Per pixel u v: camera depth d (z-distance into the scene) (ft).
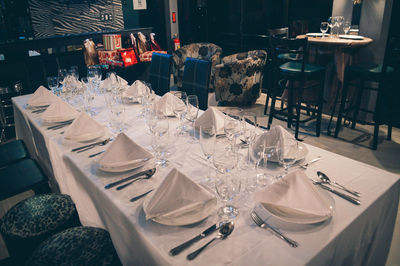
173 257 2.80
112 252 4.02
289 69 10.66
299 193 3.26
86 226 4.80
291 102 12.04
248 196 3.67
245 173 4.15
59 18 15.15
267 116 13.52
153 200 3.29
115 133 5.77
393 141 10.96
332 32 12.93
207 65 8.14
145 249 3.12
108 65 16.06
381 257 4.40
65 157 4.95
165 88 9.54
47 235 4.79
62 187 5.80
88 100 7.43
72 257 3.93
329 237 2.98
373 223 3.76
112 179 4.17
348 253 3.43
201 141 4.33
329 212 3.08
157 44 18.48
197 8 20.24
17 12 13.47
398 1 9.04
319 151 4.75
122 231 3.64
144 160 4.37
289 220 3.06
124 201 3.67
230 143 4.71
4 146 7.82
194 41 21.25
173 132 5.64
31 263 3.92
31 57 13.52
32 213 4.98
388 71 9.61
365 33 11.73
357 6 11.93
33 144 7.52
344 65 11.31
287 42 10.14
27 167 6.65
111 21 17.66
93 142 5.36
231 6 18.62
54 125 6.26
